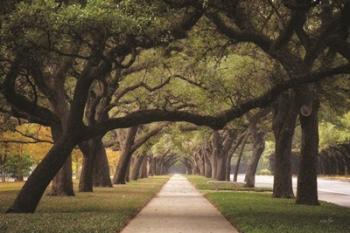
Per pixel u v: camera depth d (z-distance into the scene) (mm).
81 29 15984
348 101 31141
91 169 36438
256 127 48719
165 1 16891
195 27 23984
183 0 17250
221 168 68938
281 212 20922
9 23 15719
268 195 34375
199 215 20688
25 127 44281
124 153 53750
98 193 34250
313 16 22094
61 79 24641
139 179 79000
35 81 23500
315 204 25547
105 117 32281
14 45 16562
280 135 32000
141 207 23938
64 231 13812
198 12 18578
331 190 49406
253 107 20609
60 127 24203
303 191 25797
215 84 30250
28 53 17469
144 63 31266
